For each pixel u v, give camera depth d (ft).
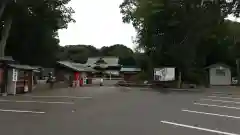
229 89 89.30
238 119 28.43
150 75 123.03
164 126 24.36
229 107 39.01
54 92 72.23
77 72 127.85
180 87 99.04
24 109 35.40
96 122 26.25
